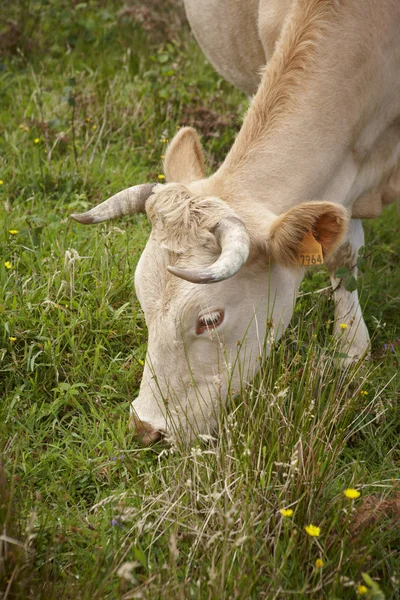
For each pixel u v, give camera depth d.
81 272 7.13
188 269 5.04
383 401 6.29
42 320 6.51
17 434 5.58
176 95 10.35
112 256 7.29
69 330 6.57
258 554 4.39
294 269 5.58
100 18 12.36
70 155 9.14
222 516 4.62
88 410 6.13
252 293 5.50
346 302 7.15
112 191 8.62
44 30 11.97
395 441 6.03
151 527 4.84
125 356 6.62
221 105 10.62
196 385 5.51
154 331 5.38
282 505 4.74
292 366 5.98
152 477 5.25
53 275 6.91
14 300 6.65
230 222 5.10
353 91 6.00
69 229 7.78
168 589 4.26
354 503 4.91
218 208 5.22
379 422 6.10
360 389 5.79
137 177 8.98
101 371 6.32
